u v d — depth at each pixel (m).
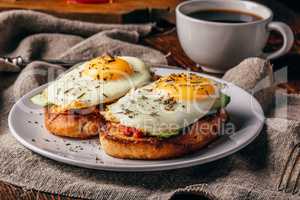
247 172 0.47
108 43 0.67
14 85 0.60
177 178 0.46
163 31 0.78
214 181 0.46
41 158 0.47
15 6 0.79
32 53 0.69
